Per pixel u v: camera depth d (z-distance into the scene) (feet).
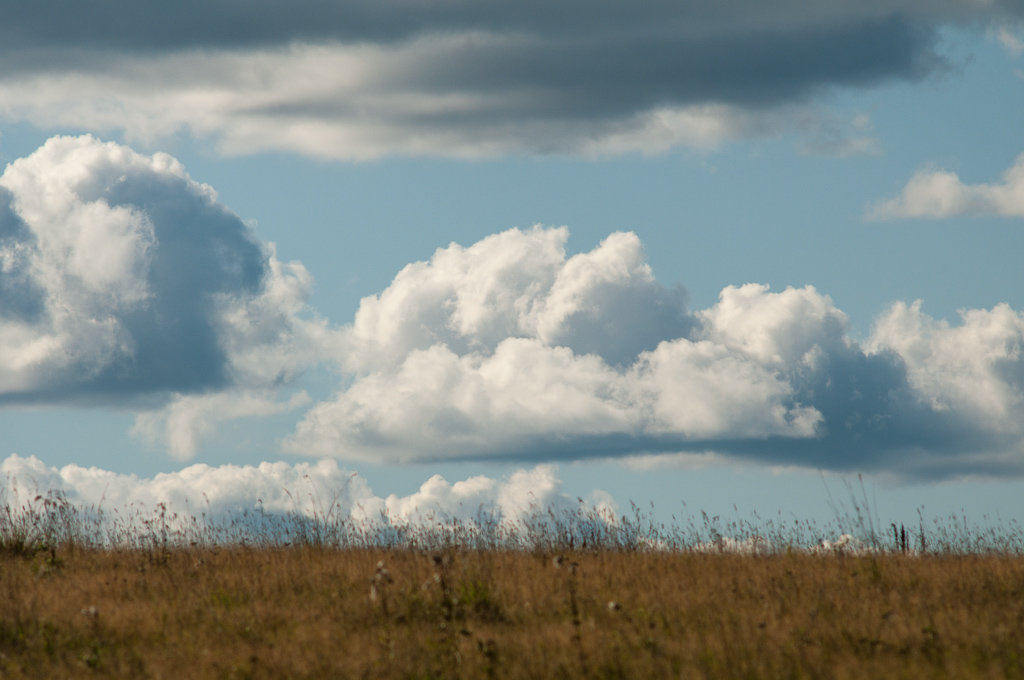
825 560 164.14
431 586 134.21
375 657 106.11
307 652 108.27
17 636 118.01
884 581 141.90
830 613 119.65
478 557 159.84
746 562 164.35
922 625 110.73
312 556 174.60
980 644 101.45
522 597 132.46
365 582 146.20
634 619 118.93
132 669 105.09
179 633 120.16
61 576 161.17
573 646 106.11
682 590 135.85
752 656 99.50
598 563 159.94
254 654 108.37
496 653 103.30
